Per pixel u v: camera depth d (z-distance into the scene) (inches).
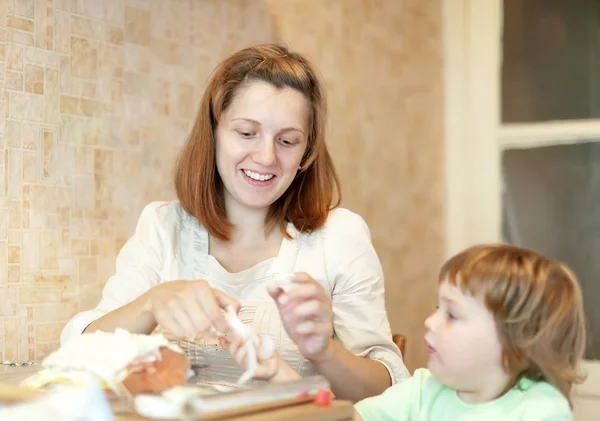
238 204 59.7
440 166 111.2
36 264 64.2
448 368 44.4
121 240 70.8
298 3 89.5
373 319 58.2
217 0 80.0
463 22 110.1
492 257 45.1
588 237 102.0
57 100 65.8
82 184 67.7
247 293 58.0
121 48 71.0
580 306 46.1
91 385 32.6
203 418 31.7
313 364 50.9
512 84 106.7
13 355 62.6
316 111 58.2
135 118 72.1
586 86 102.4
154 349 37.8
